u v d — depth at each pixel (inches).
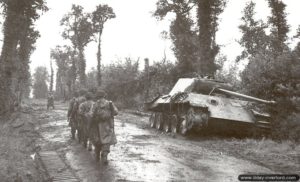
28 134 561.0
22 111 995.3
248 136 588.7
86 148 442.3
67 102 2281.0
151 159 369.4
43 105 1771.7
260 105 593.9
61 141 502.0
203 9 940.6
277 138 551.8
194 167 335.3
